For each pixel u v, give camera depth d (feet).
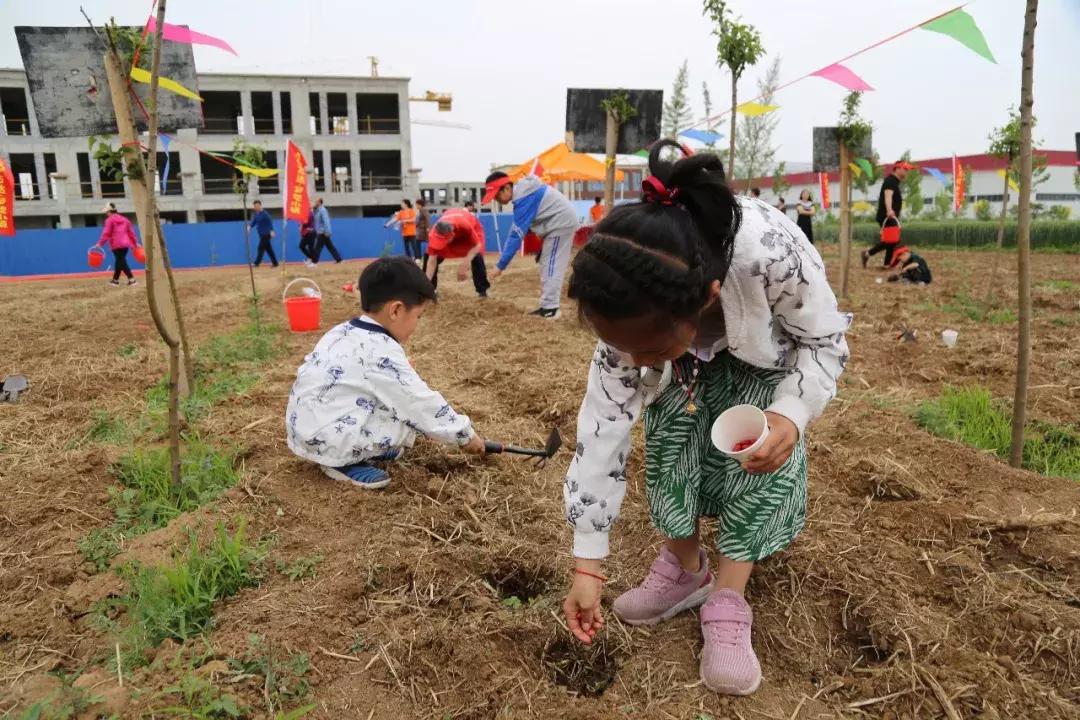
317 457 10.16
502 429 12.77
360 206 134.21
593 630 6.13
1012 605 7.25
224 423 12.94
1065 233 64.75
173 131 14.10
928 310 25.64
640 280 4.33
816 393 5.51
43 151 117.80
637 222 4.45
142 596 7.24
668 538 7.06
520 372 16.58
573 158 60.13
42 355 20.51
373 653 6.79
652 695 6.42
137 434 12.72
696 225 4.69
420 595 7.70
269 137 125.70
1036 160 58.13
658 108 26.00
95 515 9.55
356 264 72.13
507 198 25.99
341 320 26.03
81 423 13.60
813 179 119.34
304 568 8.04
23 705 6.00
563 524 9.38
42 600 7.64
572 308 26.78
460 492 10.12
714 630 6.42
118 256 45.21
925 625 7.02
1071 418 13.87
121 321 27.14
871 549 8.43
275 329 23.72
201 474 10.25
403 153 133.08
